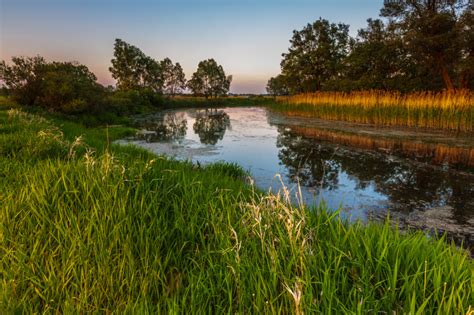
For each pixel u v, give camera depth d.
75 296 2.14
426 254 2.41
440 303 1.85
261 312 1.95
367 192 7.30
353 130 19.06
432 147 13.05
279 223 2.75
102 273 2.30
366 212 6.02
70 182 3.39
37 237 2.65
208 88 89.06
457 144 13.54
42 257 2.46
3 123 10.37
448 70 30.12
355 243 2.48
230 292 2.04
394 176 8.77
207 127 23.52
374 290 2.04
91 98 21.55
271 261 2.25
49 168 3.96
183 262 2.62
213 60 89.38
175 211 3.22
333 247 2.35
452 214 5.92
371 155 11.80
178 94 102.94
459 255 2.41
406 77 30.78
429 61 27.50
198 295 2.14
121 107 30.95
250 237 2.70
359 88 33.09
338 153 12.29
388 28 29.97
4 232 2.69
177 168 5.79
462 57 26.05
